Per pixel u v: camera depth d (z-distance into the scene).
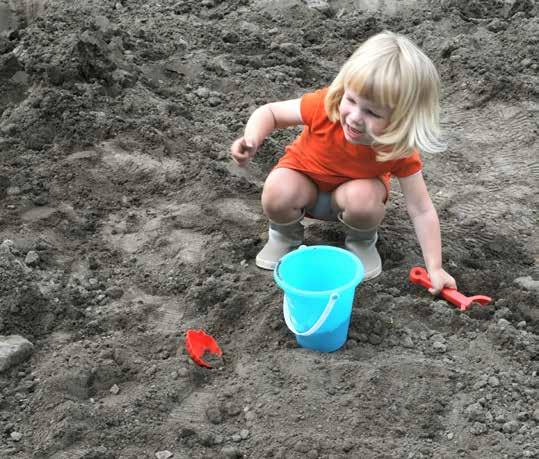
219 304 2.58
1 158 3.11
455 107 3.71
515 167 3.37
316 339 2.42
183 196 3.01
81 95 3.33
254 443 2.24
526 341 2.48
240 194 3.03
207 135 3.31
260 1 4.34
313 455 2.20
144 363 2.43
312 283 2.54
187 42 3.94
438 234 2.62
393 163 2.57
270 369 2.40
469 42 3.99
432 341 2.49
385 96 2.36
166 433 2.26
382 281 2.68
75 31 3.61
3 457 2.20
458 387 2.36
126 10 4.18
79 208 2.96
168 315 2.59
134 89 3.45
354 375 2.37
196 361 2.42
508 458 2.21
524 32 4.07
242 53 3.94
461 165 3.38
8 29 3.88
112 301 2.64
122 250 2.82
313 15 4.26
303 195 2.65
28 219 2.89
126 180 3.06
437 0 4.38
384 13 4.37
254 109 3.52
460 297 2.60
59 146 3.16
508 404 2.33
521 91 3.73
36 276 2.66
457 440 2.25
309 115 2.59
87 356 2.43
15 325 2.51
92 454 2.19
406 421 2.28
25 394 2.34
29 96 3.32
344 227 2.87
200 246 2.81
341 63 3.99
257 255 2.75
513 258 2.92
